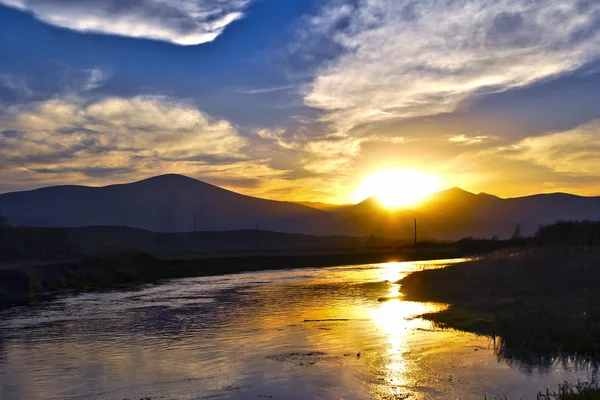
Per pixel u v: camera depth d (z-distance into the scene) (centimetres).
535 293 3303
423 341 2383
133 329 2941
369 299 4100
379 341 2417
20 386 1845
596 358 1984
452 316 2973
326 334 2628
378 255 12012
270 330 2795
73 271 6178
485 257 5175
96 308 3909
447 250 13725
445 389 1683
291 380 1830
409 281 5050
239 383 1812
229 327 2930
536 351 2116
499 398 1570
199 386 1791
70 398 1706
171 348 2406
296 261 10400
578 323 2298
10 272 5256
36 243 7706
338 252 14312
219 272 8300
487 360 2008
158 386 1806
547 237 5522
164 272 7631
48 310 3834
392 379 1808
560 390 1545
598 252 3806
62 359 2236
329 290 4941
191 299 4425
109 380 1895
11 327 3088
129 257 7831
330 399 1627
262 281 6303
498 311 2931
